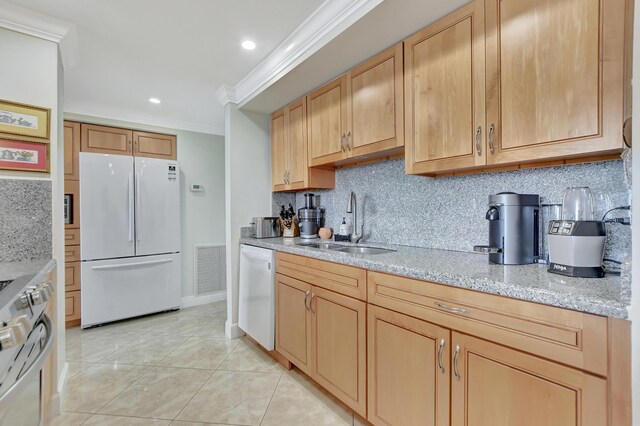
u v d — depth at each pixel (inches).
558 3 43.7
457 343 43.8
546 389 35.2
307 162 96.9
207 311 138.6
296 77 86.4
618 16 38.7
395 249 74.3
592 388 31.9
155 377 82.0
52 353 65.9
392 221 85.1
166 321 125.6
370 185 91.7
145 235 128.3
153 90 108.3
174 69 93.2
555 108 44.2
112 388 76.7
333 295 66.9
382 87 71.0
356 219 95.9
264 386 77.5
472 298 42.2
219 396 73.2
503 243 51.4
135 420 64.7
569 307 33.3
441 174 70.2
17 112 64.9
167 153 140.8
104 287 118.9
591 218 49.4
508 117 49.3
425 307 48.1
